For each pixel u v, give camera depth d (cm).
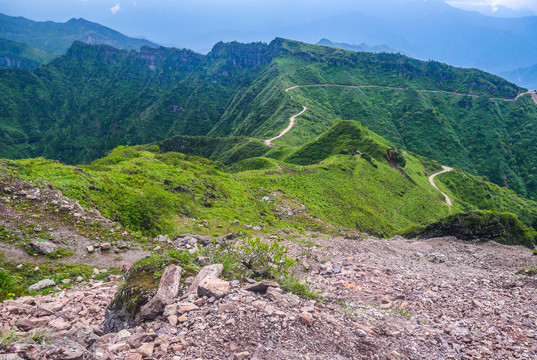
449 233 2642
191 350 457
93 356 430
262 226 2652
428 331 670
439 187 11394
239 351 466
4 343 421
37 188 1638
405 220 7300
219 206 3028
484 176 17362
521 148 19212
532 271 1236
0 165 1758
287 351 480
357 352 521
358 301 851
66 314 673
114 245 1405
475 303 865
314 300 729
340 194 6831
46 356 406
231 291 638
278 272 863
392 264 1373
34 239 1262
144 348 453
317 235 2908
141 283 639
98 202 1850
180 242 1608
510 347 610
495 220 2514
